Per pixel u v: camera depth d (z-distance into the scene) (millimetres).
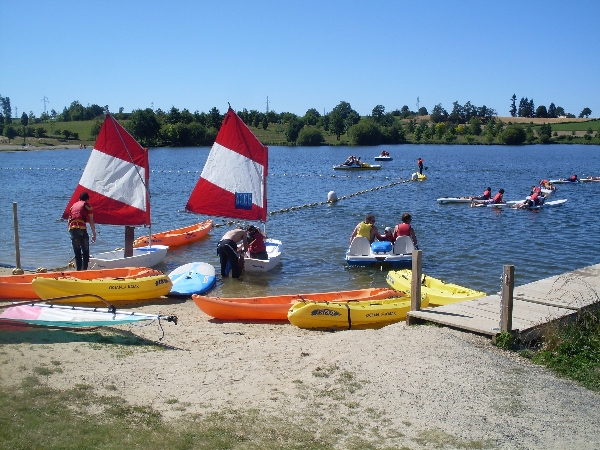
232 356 9844
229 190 20781
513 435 7008
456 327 11031
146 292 15039
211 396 8047
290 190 46719
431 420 7352
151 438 6711
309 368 9133
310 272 18750
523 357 9961
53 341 10148
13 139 141875
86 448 6398
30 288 14391
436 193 43969
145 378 8648
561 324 11258
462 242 23719
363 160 88062
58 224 27750
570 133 172125
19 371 8547
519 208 33844
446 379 8578
